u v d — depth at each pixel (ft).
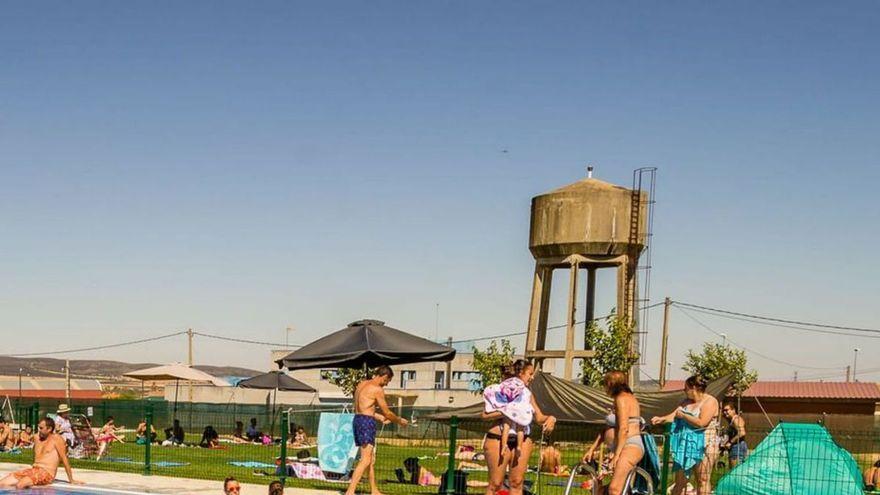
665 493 51.13
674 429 50.62
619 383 45.37
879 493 67.82
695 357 213.66
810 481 56.08
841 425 206.69
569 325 150.51
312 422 168.86
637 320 154.51
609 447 47.06
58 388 517.55
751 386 222.07
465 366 317.22
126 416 158.40
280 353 311.47
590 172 159.12
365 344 61.11
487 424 81.97
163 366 154.30
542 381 86.22
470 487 67.77
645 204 152.46
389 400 258.98
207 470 72.69
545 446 84.53
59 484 58.59
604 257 150.92
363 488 62.85
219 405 170.60
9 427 95.86
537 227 155.22
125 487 57.72
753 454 57.93
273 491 51.31
